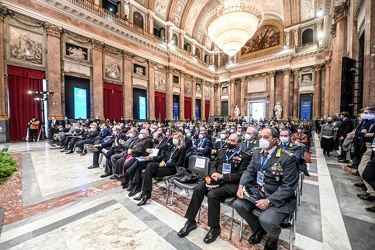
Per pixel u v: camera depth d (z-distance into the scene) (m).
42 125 10.80
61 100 11.22
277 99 20.45
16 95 9.82
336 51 10.27
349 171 4.64
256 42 22.22
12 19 9.48
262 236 2.21
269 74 20.70
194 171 3.16
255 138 3.98
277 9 20.03
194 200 2.35
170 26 19.02
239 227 2.47
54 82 10.85
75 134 8.13
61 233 2.26
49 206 2.95
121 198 3.28
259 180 2.19
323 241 2.07
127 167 3.79
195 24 22.53
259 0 20.19
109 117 13.93
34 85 10.37
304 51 18.48
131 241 2.13
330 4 10.77
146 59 16.92
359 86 6.91
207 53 25.70
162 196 3.41
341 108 6.94
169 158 3.49
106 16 13.30
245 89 23.00
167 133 5.45
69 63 11.64
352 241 2.06
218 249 2.02
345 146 5.51
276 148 2.19
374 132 3.64
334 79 10.68
